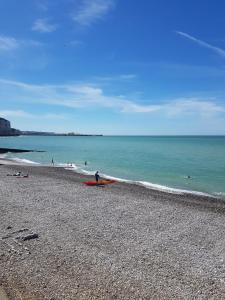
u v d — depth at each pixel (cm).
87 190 3288
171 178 4428
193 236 1917
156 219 2252
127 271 1448
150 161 6738
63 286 1306
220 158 7369
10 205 2573
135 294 1260
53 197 2911
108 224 2116
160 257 1606
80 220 2195
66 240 1808
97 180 3769
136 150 10619
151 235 1919
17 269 1448
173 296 1252
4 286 1302
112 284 1330
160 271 1457
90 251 1659
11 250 1652
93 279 1369
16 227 2025
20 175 4238
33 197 2891
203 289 1312
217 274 1441
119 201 2791
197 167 5634
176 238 1877
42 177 4162
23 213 2348
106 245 1745
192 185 3894
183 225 2128
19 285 1311
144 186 3700
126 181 4041
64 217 2262
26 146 13200
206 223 2186
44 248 1689
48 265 1491
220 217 2358
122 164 6178
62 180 3944
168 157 7700
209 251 1695
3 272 1419
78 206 2589
